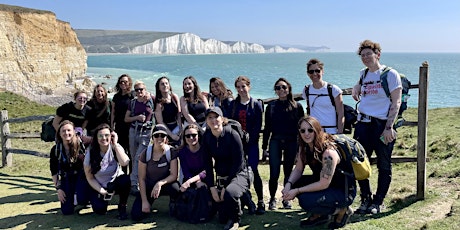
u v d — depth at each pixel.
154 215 5.69
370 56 5.28
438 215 5.04
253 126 5.85
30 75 48.06
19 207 6.14
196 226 5.23
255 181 5.71
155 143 5.50
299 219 5.36
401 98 5.32
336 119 5.62
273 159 5.76
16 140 12.97
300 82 61.47
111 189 5.49
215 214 5.58
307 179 5.12
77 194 5.70
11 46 45.59
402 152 9.31
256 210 5.63
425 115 5.53
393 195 6.00
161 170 5.54
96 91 6.70
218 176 5.44
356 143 4.79
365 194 5.45
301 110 5.75
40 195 6.81
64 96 46.81
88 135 6.83
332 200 4.69
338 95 5.56
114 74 92.00
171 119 6.69
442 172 6.78
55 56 54.31
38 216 5.71
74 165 5.80
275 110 5.81
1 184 7.59
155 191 5.39
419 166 5.63
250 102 5.89
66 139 5.68
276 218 5.42
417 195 5.70
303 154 4.97
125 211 5.57
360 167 4.71
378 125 5.34
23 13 48.50
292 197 4.86
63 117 6.60
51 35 53.75
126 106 7.00
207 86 56.88
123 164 5.68
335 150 4.70
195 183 5.56
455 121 12.96
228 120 5.43
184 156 5.77
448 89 49.31
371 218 5.20
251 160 5.73
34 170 8.78
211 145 5.27
